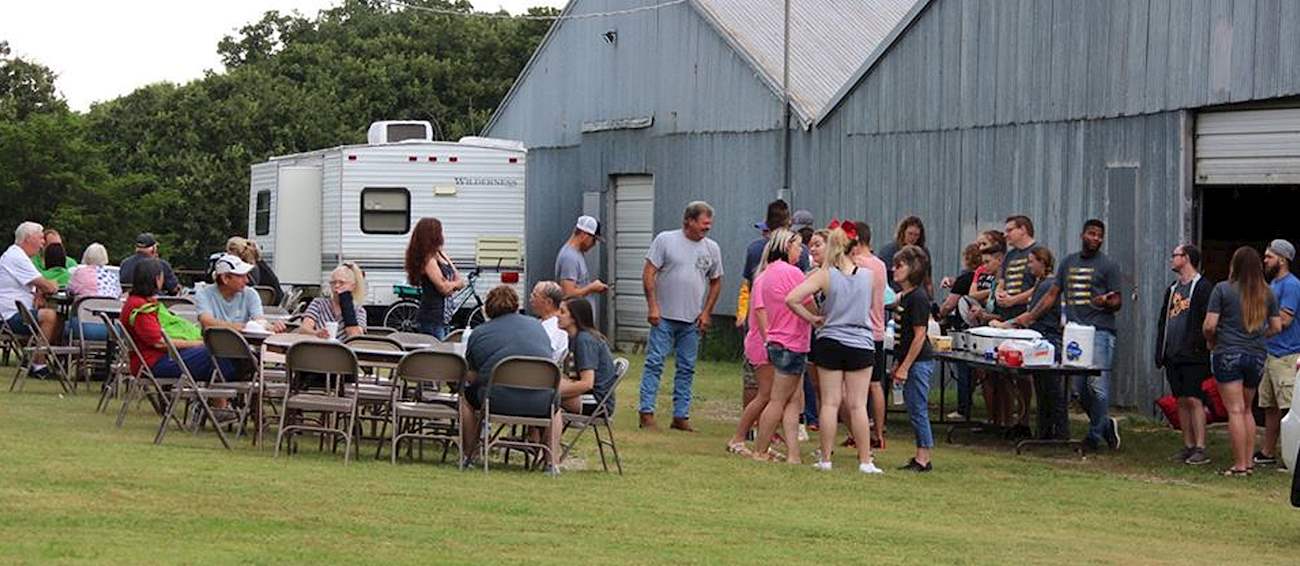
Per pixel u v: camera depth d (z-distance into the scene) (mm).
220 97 57281
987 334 19188
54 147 48156
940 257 26719
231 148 54125
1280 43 20062
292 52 60844
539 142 41312
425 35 62125
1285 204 26016
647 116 36375
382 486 14078
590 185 38750
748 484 15828
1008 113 25016
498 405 15531
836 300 16938
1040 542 13305
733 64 33156
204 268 53250
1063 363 18938
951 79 26422
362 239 33094
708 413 22641
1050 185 24125
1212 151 21359
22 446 15438
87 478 13430
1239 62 20672
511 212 33594
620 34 37500
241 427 17078
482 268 33344
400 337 18516
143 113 56812
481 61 61062
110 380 19875
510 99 42906
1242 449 17688
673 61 35406
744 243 32719
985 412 22906
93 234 48281
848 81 29094
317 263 34688
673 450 18281
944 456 18812
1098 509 15500
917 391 17516
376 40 61281
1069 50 23719
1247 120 20922
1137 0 22406
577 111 39375
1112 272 19594
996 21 25328
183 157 54500
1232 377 17719
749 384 19203
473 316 32938
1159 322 18953
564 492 14539
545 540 11812
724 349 33094
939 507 15148
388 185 33125
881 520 14094
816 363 17094
